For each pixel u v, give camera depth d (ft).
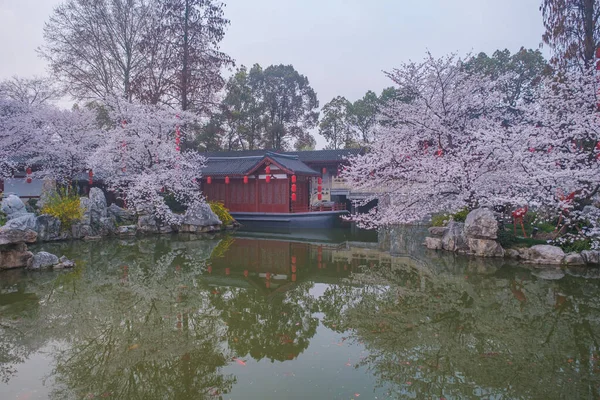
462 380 17.88
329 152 113.91
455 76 48.29
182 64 84.28
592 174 35.04
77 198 60.54
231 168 89.51
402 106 52.06
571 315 26.55
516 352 21.04
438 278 36.55
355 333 24.04
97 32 88.58
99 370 19.04
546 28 50.49
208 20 85.40
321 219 89.30
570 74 41.93
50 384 17.62
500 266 39.75
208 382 17.67
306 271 41.96
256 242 62.23
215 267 42.93
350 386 17.21
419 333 23.93
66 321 25.79
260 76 161.38
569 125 39.81
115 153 66.13
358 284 36.45
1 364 19.72
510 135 39.27
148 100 81.66
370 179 51.72
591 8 46.29
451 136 48.91
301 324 25.68
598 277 34.94
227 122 148.97
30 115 70.13
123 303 29.66
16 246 39.45
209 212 73.51
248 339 23.06
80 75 88.63
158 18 86.58
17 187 84.38
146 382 17.81
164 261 45.27
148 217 66.59
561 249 40.09
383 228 73.00
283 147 174.50
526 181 37.96
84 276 37.32
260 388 16.99
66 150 73.97
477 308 28.37
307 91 168.86
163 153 66.54
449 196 47.14
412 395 16.42
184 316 26.99
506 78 51.16
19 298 30.45
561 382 17.65
